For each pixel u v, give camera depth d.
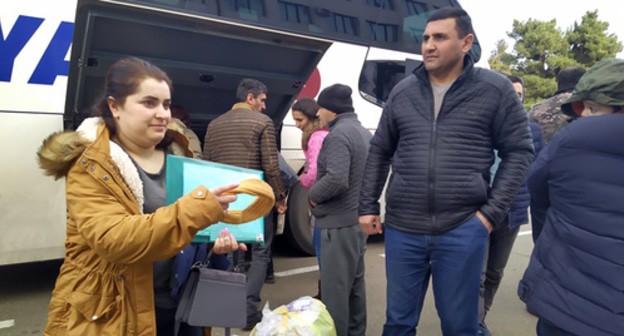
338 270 2.83
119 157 1.50
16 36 3.42
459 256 2.22
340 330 2.85
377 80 5.24
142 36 3.41
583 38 32.03
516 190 2.23
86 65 3.23
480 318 3.37
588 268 1.75
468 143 2.19
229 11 4.16
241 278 1.73
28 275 4.48
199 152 3.64
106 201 1.45
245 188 1.50
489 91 2.18
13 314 3.64
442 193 2.20
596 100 1.82
